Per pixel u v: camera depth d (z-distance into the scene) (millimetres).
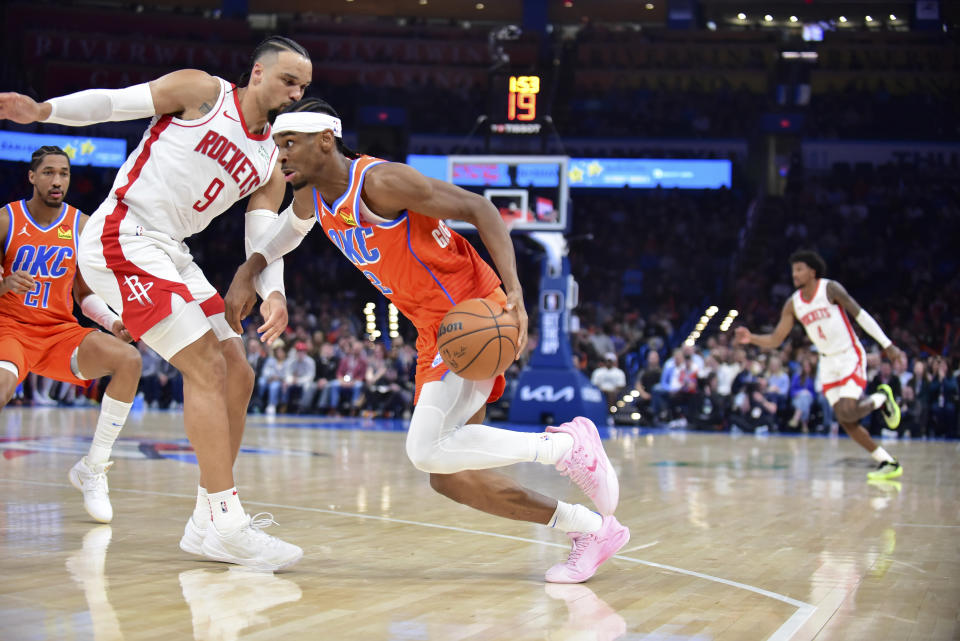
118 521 4215
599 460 3215
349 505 4945
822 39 24297
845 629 2580
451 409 3115
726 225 21547
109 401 4113
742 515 4879
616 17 25766
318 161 3023
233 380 3588
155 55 23344
